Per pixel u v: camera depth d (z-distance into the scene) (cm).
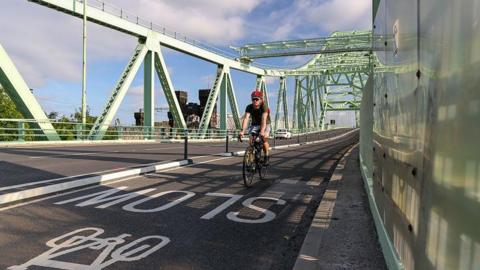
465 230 155
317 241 455
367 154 773
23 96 2355
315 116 8819
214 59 4541
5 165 1129
